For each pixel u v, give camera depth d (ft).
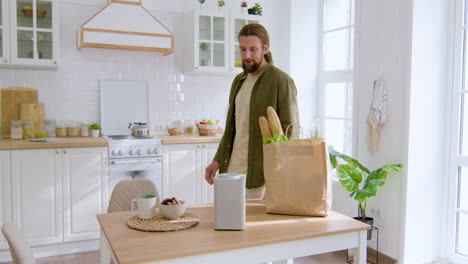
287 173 5.98
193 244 4.82
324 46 15.40
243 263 4.94
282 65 15.81
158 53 14.87
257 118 7.26
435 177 10.98
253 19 15.10
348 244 5.57
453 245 11.01
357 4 11.98
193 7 15.21
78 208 12.03
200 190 13.78
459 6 10.67
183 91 15.34
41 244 11.62
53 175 11.71
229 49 14.71
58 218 11.80
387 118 11.10
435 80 10.79
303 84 15.40
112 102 14.33
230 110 8.01
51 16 12.41
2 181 11.17
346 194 12.64
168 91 15.11
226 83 16.01
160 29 13.51
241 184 5.32
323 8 15.38
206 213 6.24
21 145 11.27
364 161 11.87
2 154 11.14
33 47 12.23
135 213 6.22
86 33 12.57
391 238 11.05
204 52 14.39
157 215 6.02
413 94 10.46
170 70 15.11
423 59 10.55
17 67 12.89
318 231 5.34
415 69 10.45
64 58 13.66
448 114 10.94
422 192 10.82
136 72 14.65
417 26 10.39
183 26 15.12
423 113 10.67
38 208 11.58
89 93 14.06
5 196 11.23
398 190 10.82
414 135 10.57
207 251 4.67
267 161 6.13
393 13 10.85
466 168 10.73
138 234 5.19
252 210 6.36
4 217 11.25
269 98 7.16
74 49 13.78
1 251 11.38
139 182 8.05
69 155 11.87
